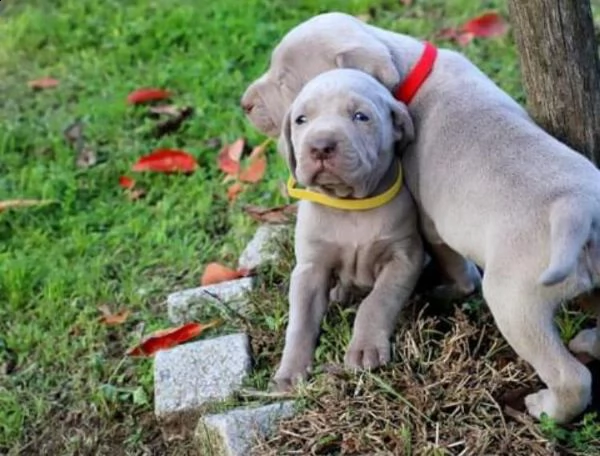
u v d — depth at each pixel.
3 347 1.69
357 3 2.30
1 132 2.09
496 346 1.47
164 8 2.40
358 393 1.42
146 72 2.22
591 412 1.41
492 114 1.42
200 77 2.17
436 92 1.46
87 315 1.72
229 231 1.84
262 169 1.90
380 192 1.46
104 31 2.37
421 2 2.31
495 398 1.42
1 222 1.90
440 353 1.47
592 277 1.32
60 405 1.61
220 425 1.42
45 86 2.22
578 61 1.47
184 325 1.63
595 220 1.31
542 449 1.35
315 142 1.37
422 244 1.51
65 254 1.84
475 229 1.37
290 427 1.41
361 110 1.40
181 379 1.53
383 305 1.48
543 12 1.46
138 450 1.53
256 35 2.24
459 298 1.55
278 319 1.58
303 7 2.32
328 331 1.52
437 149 1.43
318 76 1.44
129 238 1.85
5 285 1.77
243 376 1.52
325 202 1.47
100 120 2.10
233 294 1.66
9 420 1.58
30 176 1.98
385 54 1.47
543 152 1.37
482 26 2.16
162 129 2.06
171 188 1.94
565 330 1.48
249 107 1.54
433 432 1.38
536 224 1.32
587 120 1.49
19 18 2.42
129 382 1.62
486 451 1.35
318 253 1.50
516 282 1.32
